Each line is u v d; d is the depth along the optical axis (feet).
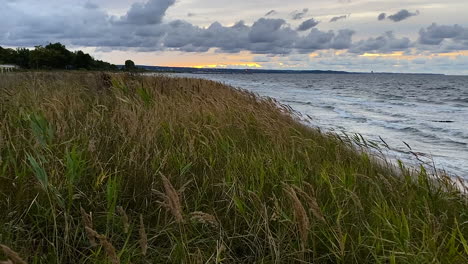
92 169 12.05
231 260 9.73
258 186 12.16
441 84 314.76
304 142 18.69
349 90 191.21
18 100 20.40
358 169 16.66
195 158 13.99
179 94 29.71
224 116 20.89
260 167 13.21
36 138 11.76
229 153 14.61
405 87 242.99
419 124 56.18
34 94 22.40
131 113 16.83
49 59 294.05
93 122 16.53
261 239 10.05
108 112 20.44
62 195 10.14
